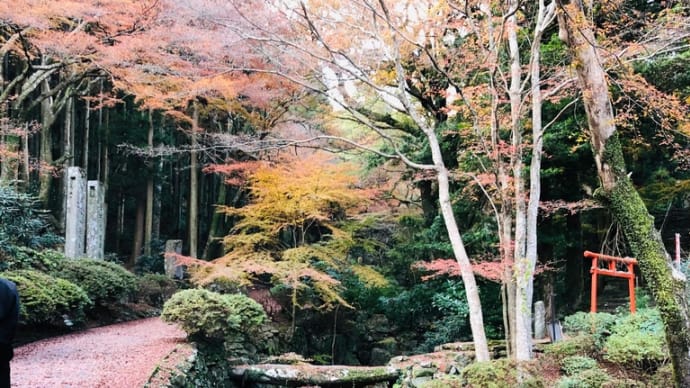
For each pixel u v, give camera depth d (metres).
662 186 9.67
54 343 6.60
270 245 10.47
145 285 10.64
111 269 9.65
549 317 8.38
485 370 5.10
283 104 11.23
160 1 8.97
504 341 8.04
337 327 10.92
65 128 13.06
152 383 4.54
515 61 6.08
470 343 8.14
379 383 6.94
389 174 12.53
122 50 9.30
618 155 3.64
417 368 7.02
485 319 9.17
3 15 8.29
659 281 3.47
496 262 7.50
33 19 8.41
